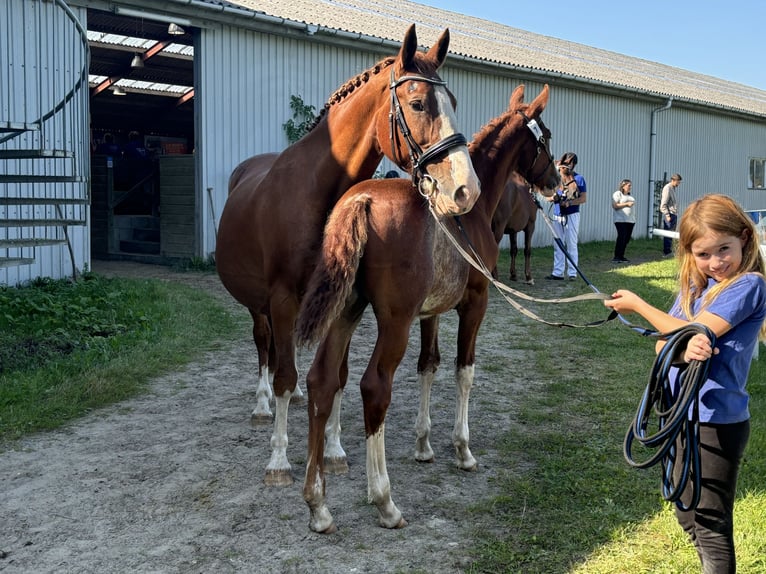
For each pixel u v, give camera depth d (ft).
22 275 32.48
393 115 12.23
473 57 51.75
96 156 48.57
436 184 11.70
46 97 33.14
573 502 13.03
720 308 8.13
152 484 13.76
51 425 16.76
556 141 61.57
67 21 33.86
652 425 17.19
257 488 13.61
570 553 11.21
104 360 21.44
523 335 27.84
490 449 15.84
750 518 12.07
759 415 17.61
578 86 61.52
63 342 22.59
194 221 43.21
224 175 41.78
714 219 8.20
